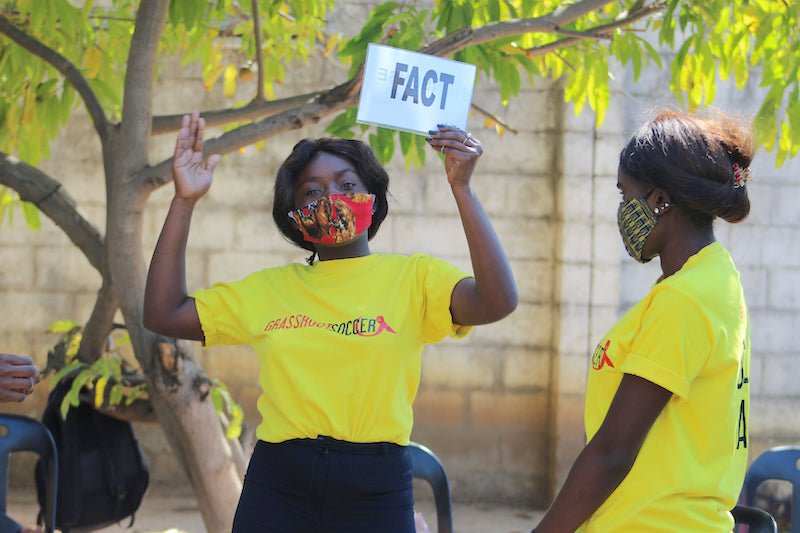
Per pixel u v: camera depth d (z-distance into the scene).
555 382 9.28
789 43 5.71
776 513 9.17
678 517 2.82
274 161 9.38
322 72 9.35
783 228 9.41
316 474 3.34
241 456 5.93
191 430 5.42
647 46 6.25
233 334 3.57
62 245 9.34
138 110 5.31
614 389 2.94
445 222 9.39
